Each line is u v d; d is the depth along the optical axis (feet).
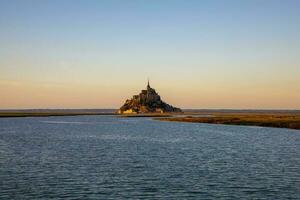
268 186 113.29
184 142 249.34
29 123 538.88
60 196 101.91
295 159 167.63
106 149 207.62
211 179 122.93
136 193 105.29
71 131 365.40
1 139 270.67
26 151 197.67
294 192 106.22
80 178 124.57
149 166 148.46
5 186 112.88
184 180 121.49
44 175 129.39
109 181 119.85
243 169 141.38
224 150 202.49
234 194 104.06
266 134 311.06
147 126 456.86
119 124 517.96
